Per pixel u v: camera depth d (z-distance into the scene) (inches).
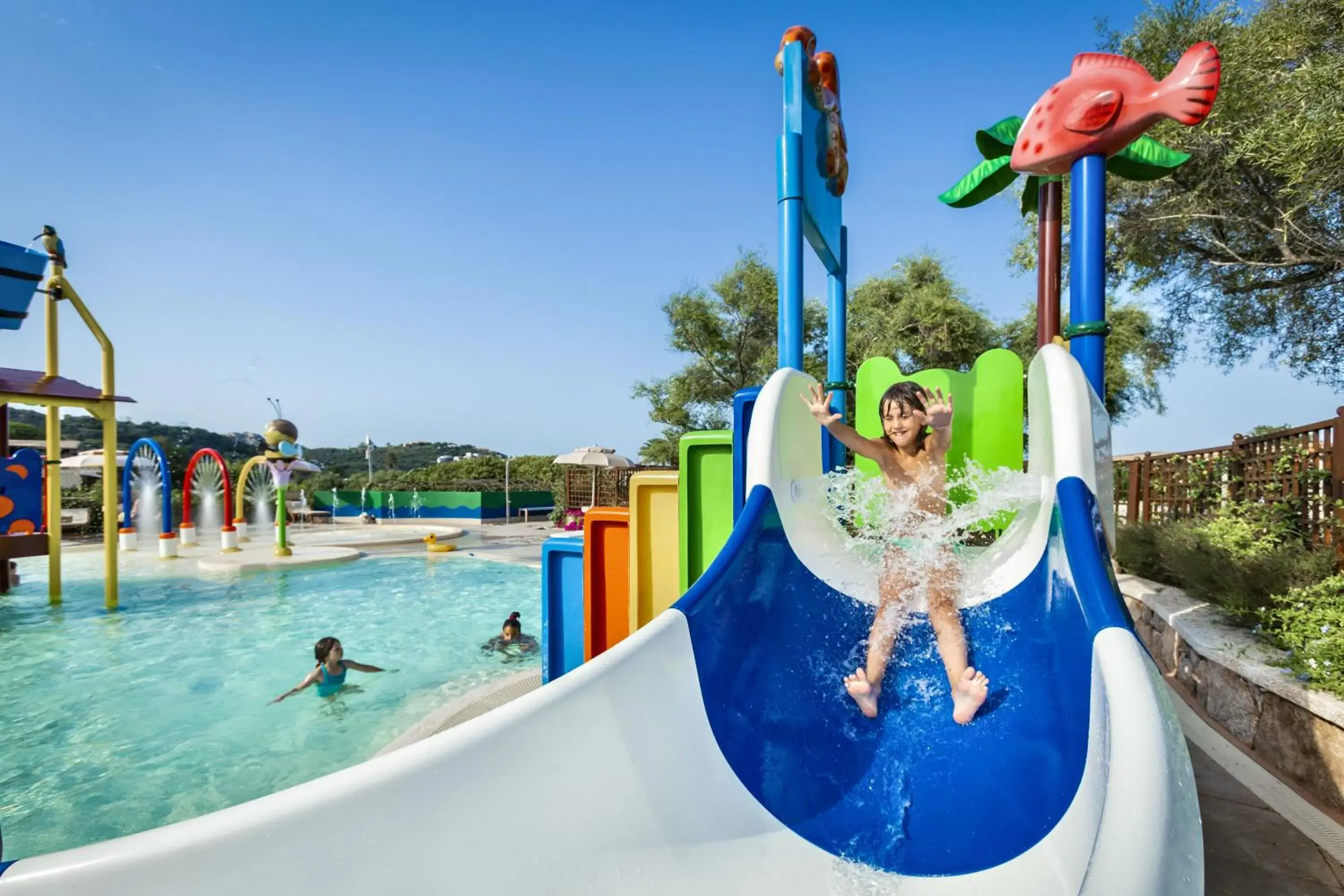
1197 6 378.6
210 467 955.3
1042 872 66.3
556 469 1497.3
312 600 437.1
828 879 73.4
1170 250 414.6
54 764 195.8
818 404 126.6
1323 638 143.5
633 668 82.7
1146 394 751.1
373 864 57.4
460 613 399.2
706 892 70.5
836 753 93.0
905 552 114.0
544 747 70.4
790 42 170.1
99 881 49.8
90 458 811.4
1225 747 150.2
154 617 383.9
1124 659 69.2
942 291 832.3
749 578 108.8
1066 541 97.0
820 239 191.8
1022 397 151.3
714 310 918.4
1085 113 156.9
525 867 64.3
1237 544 228.4
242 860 53.0
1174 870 44.5
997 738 89.1
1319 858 104.3
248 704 244.5
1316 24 296.2
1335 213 330.0
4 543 384.2
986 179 220.7
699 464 162.1
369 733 217.5
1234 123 315.6
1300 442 236.5
